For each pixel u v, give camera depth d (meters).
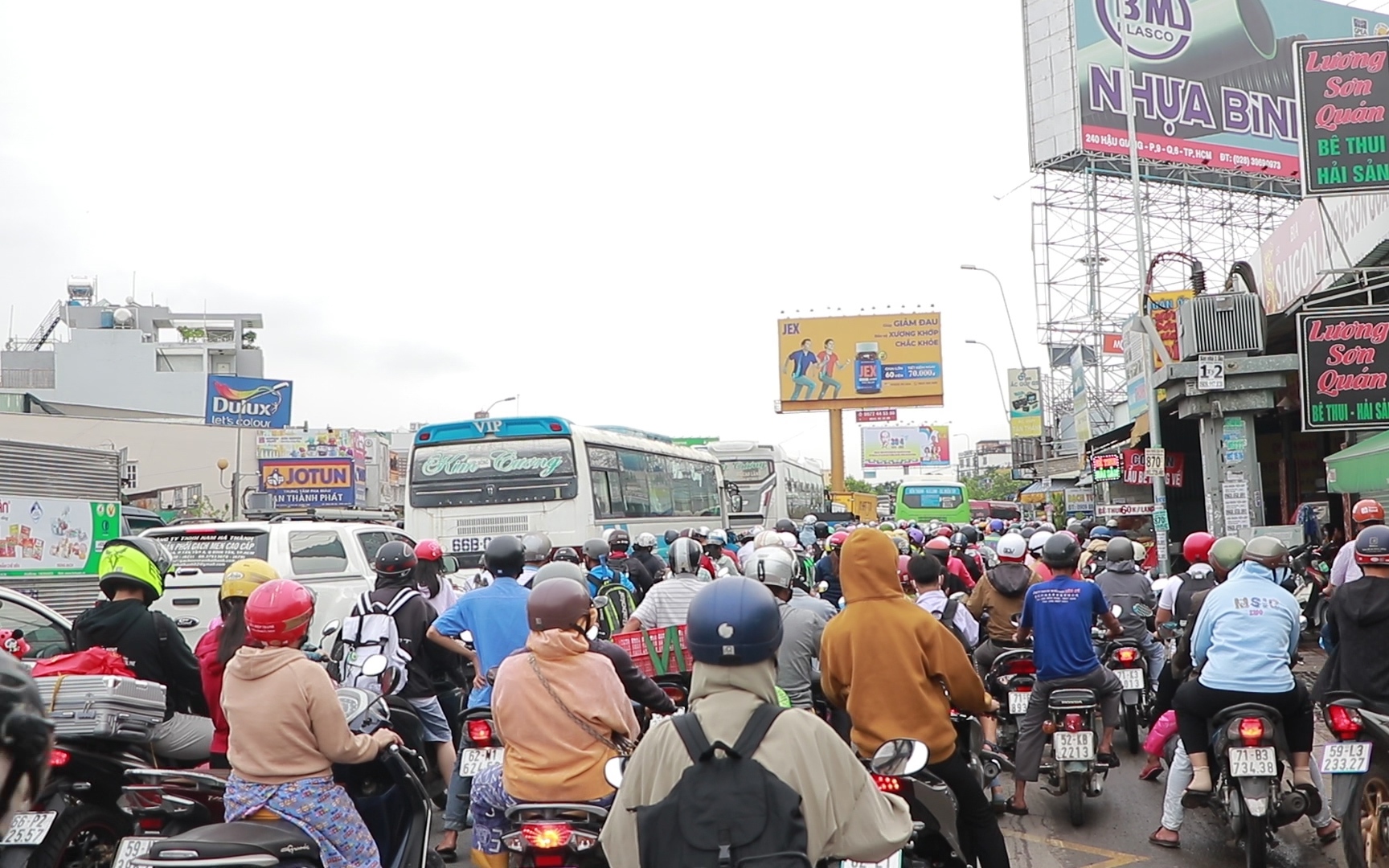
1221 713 6.41
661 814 3.04
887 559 5.29
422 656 7.88
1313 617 16.77
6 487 15.28
